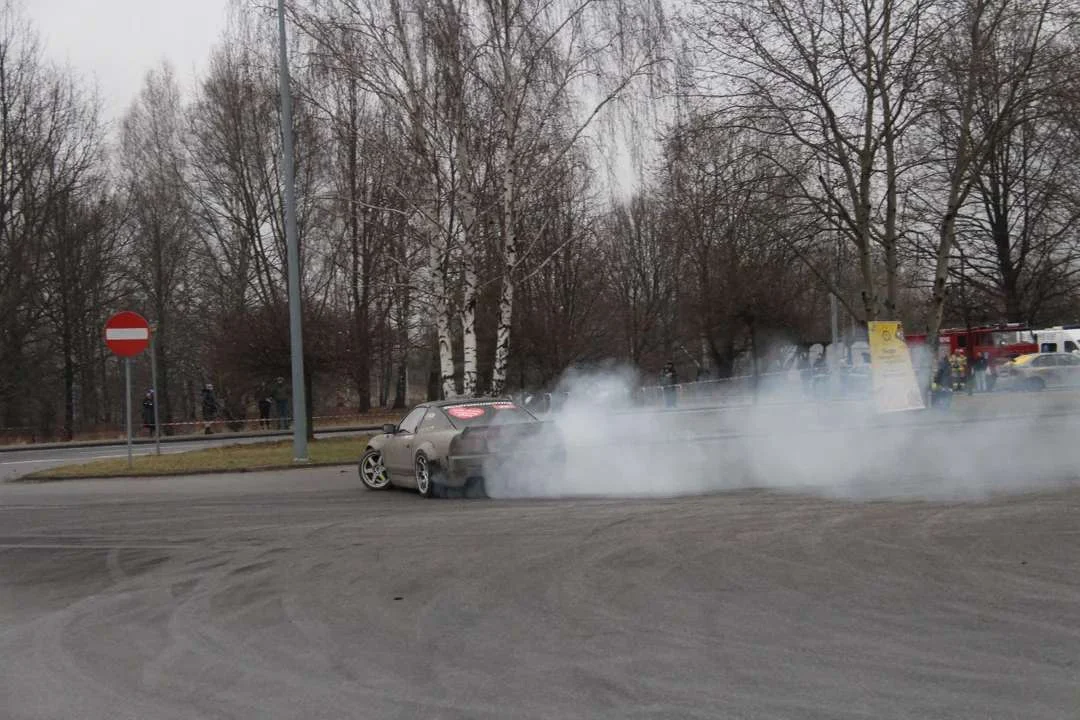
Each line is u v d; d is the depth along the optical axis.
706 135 24.38
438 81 20.81
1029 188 33.59
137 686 5.84
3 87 43.88
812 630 6.63
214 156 42.44
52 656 6.60
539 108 21.05
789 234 26.16
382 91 21.17
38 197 44.91
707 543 9.84
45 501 16.27
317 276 42.12
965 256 41.62
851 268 37.88
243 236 45.66
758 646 6.29
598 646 6.38
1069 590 7.57
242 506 14.42
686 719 5.00
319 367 29.73
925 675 5.62
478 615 7.30
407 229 23.25
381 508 13.55
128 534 12.08
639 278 50.06
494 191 21.88
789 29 24.55
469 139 21.36
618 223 45.91
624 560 9.12
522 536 10.59
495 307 37.78
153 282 51.62
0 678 6.11
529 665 6.01
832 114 25.30
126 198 50.00
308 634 6.92
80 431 44.84
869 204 26.47
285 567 9.45
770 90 25.02
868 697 5.27
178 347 51.47
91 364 52.88
